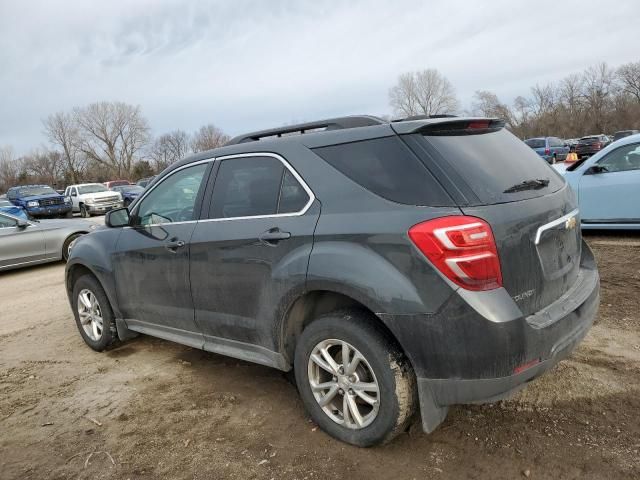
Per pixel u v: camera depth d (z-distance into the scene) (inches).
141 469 113.4
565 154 1167.0
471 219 95.0
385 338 105.8
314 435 120.4
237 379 156.2
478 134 117.8
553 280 108.3
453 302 94.0
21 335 221.3
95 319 188.2
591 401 124.7
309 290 112.9
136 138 3378.4
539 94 3078.2
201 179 145.7
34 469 116.6
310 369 118.4
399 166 105.7
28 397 154.9
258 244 123.3
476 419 121.5
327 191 113.7
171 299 151.2
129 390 154.3
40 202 949.2
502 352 93.4
